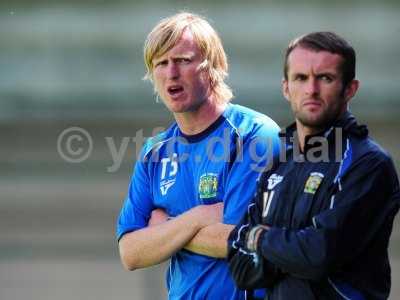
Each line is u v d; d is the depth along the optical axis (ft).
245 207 49.96
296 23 158.61
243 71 157.58
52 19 163.12
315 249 40.42
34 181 155.74
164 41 50.93
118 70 160.35
